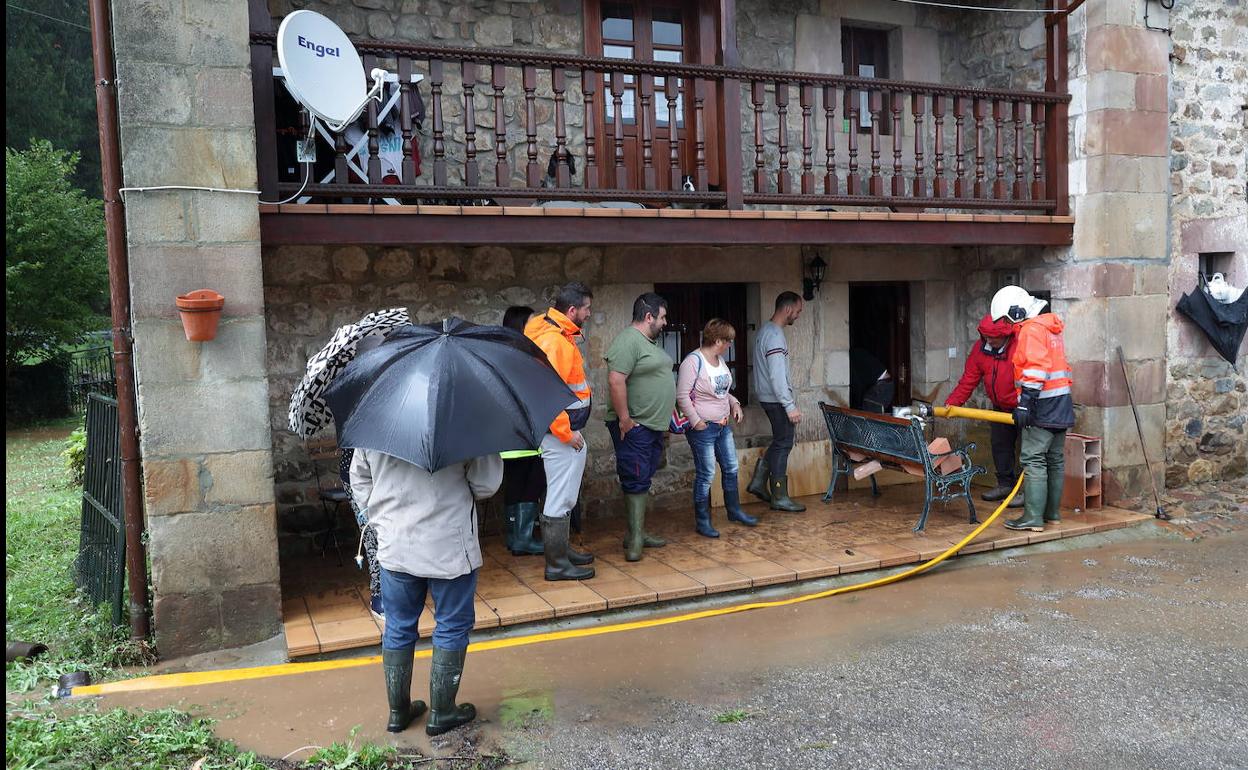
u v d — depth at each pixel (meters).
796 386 7.38
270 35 4.57
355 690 3.89
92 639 4.38
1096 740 3.40
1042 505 6.09
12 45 20.53
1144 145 6.79
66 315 15.13
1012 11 7.32
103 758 3.20
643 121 5.54
